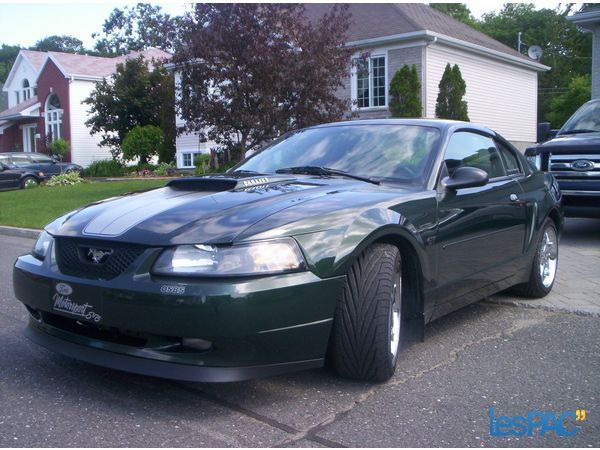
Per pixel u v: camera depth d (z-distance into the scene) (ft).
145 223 10.66
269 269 9.81
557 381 11.88
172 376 9.73
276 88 42.70
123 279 10.07
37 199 50.60
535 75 87.61
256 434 9.54
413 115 62.95
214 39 42.04
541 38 172.55
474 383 11.75
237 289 9.52
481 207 14.48
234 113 43.27
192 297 9.49
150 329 9.80
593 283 20.18
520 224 16.53
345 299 10.87
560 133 29.40
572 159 26.21
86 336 10.82
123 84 104.99
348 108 48.26
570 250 25.84
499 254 15.53
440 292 13.03
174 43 44.39
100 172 98.58
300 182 12.93
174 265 9.80
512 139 83.51
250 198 11.55
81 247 10.93
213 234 9.99
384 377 11.38
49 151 117.39
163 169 89.81
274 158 15.61
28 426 9.78
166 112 89.92
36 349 13.67
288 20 43.24
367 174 13.73
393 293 11.38
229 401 10.79
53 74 124.98
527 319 16.33
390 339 11.30
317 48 43.34
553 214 19.08
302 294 10.05
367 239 10.93
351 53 46.03
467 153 15.23
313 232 10.46
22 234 34.73
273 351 9.93
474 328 15.47
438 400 10.92
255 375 9.86
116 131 109.70
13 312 17.13
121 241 10.32
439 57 69.15
